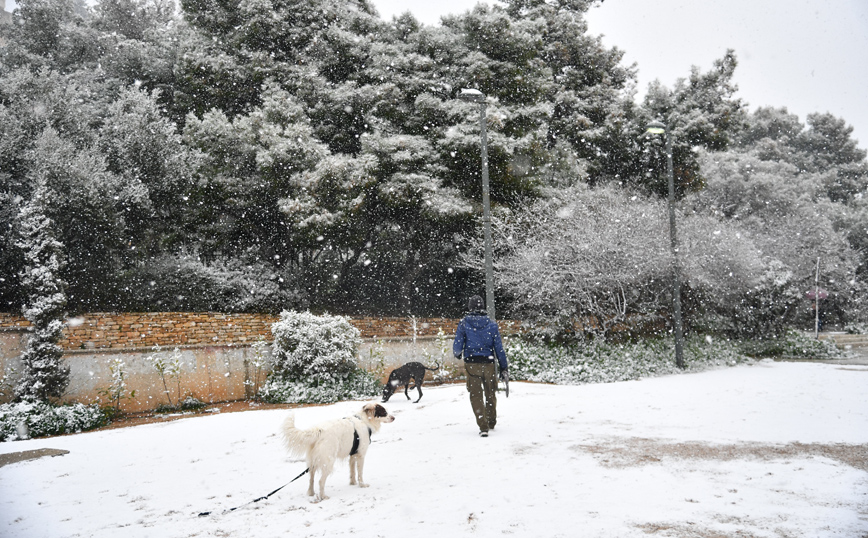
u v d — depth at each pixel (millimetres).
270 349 14297
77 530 4328
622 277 15578
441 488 4871
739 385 12141
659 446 6234
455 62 20531
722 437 6652
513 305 17625
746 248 19844
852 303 37000
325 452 4895
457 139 17969
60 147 13938
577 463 5543
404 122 19594
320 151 17375
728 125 28328
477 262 18266
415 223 19766
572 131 24234
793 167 46875
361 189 17297
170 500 5145
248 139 17797
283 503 4797
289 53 21141
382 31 21453
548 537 3486
